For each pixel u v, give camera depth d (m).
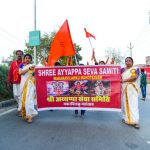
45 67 3.75
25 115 3.75
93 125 3.55
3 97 5.77
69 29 4.15
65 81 3.73
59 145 2.67
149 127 3.52
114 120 3.88
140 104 6.18
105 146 2.66
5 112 4.52
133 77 3.50
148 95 8.94
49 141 2.80
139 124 3.71
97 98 3.65
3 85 5.68
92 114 4.37
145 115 4.52
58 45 4.16
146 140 2.89
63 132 3.16
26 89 3.69
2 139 2.87
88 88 3.67
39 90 3.78
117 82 3.60
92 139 2.89
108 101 3.63
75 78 3.70
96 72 3.64
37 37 6.31
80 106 3.70
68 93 3.72
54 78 3.74
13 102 5.55
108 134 3.11
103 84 3.63
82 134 3.09
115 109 3.62
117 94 3.61
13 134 3.07
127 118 3.53
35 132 3.16
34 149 2.55
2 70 5.69
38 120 3.84
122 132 3.21
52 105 3.77
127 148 2.62
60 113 4.43
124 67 3.66
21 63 4.00
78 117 4.09
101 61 5.12
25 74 3.70
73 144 2.71
